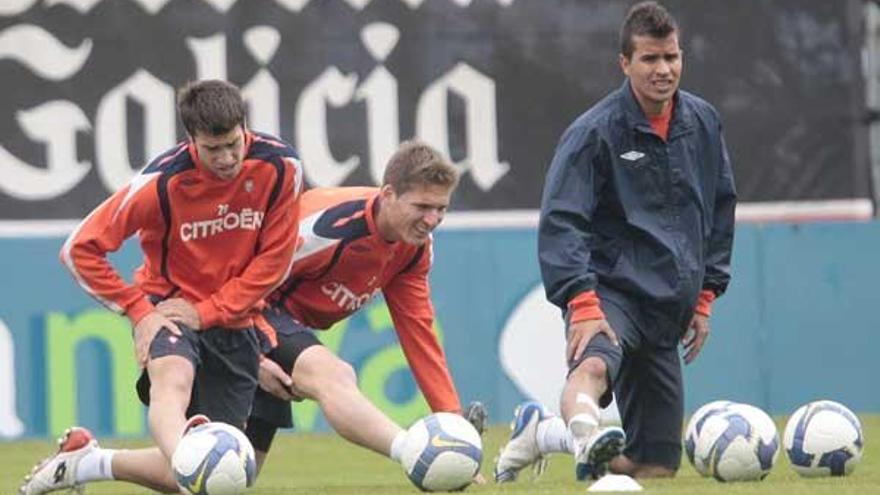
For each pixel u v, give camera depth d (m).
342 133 49.25
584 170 30.16
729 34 50.62
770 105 50.72
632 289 30.86
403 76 49.44
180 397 27.41
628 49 30.16
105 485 35.47
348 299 30.67
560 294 29.42
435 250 49.31
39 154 48.25
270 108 49.06
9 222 48.06
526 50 49.78
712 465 28.64
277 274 28.20
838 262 50.84
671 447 32.41
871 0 51.56
